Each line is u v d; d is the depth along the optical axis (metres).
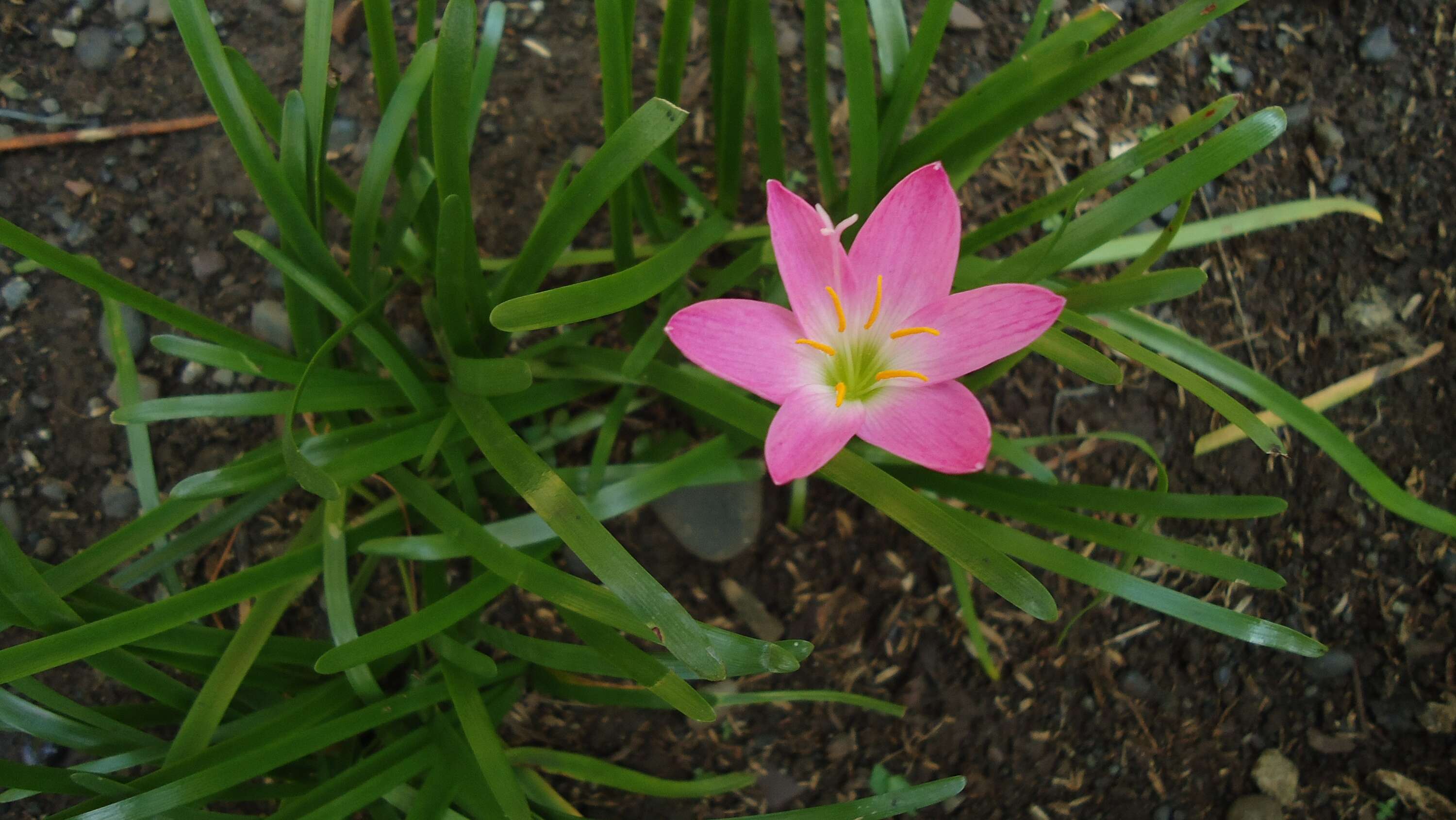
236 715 0.27
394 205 0.31
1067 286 0.27
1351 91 0.33
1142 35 0.24
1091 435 0.28
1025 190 0.32
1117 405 0.31
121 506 0.30
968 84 0.33
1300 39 0.33
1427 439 0.31
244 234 0.25
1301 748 0.31
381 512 0.28
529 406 0.28
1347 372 0.32
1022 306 0.23
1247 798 0.30
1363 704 0.31
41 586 0.24
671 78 0.27
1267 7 0.34
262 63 0.32
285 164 0.25
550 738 0.30
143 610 0.23
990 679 0.30
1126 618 0.31
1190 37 0.33
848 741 0.30
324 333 0.28
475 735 0.25
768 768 0.30
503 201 0.31
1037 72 0.25
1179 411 0.32
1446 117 0.33
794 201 0.22
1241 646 0.31
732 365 0.22
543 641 0.26
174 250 0.31
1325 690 0.31
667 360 0.29
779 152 0.28
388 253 0.27
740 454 0.29
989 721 0.30
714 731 0.30
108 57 0.32
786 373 0.23
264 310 0.30
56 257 0.23
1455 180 0.32
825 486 0.31
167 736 0.29
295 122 0.25
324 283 0.26
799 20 0.33
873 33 0.33
